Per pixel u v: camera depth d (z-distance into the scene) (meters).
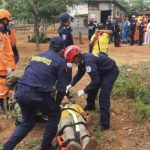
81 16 28.62
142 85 6.90
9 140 4.27
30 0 15.12
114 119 5.60
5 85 5.76
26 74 4.27
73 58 4.89
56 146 4.57
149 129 5.21
